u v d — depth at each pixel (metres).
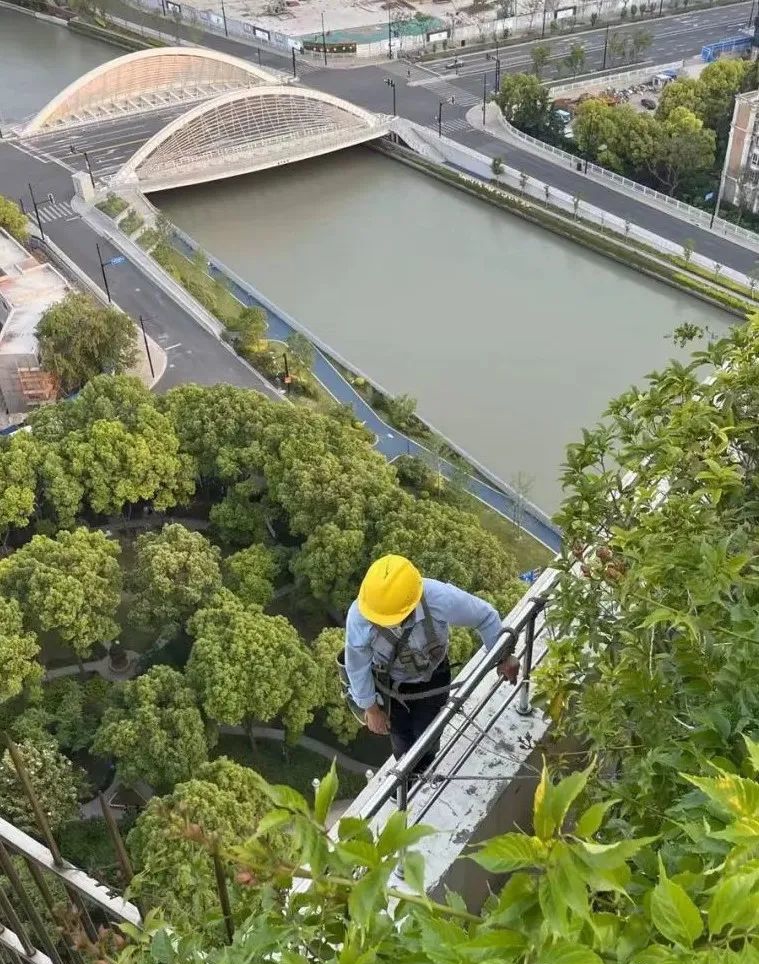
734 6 119.25
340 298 71.69
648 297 71.00
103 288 71.69
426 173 89.00
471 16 119.38
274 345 66.62
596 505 7.93
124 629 45.62
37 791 34.41
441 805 7.88
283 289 73.12
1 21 124.88
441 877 7.38
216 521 48.78
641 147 80.38
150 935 5.07
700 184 81.12
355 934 3.60
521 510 50.97
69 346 59.41
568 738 8.35
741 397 7.95
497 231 80.25
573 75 100.81
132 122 95.00
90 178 81.38
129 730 35.94
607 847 3.18
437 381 62.94
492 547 42.84
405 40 111.50
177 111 96.81
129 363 61.88
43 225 79.31
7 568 41.78
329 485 45.66
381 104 99.19
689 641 5.40
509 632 7.93
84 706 41.09
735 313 68.19
